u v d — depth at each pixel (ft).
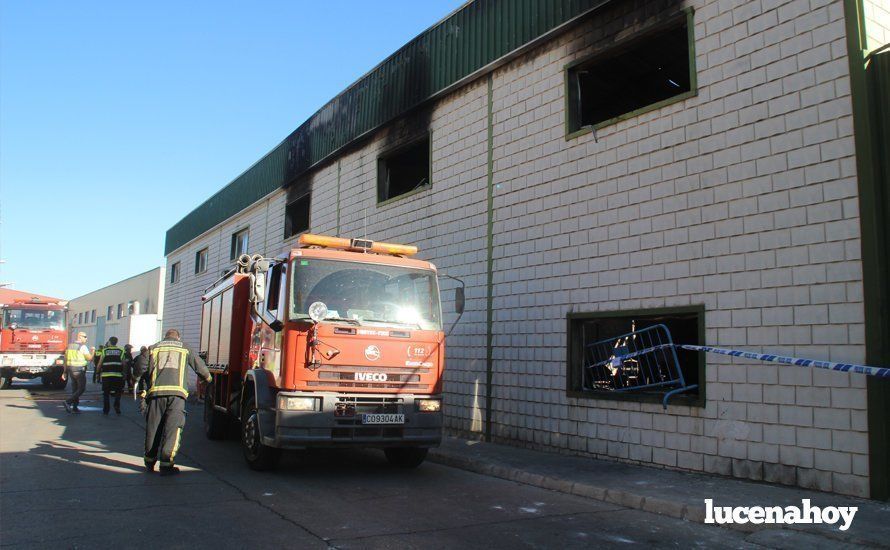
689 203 27.22
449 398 39.24
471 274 38.63
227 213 82.12
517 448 33.53
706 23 27.40
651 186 28.81
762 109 25.11
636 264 29.04
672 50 32.14
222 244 83.51
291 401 25.07
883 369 20.27
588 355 31.81
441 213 41.73
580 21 32.91
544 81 34.91
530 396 33.73
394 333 26.89
